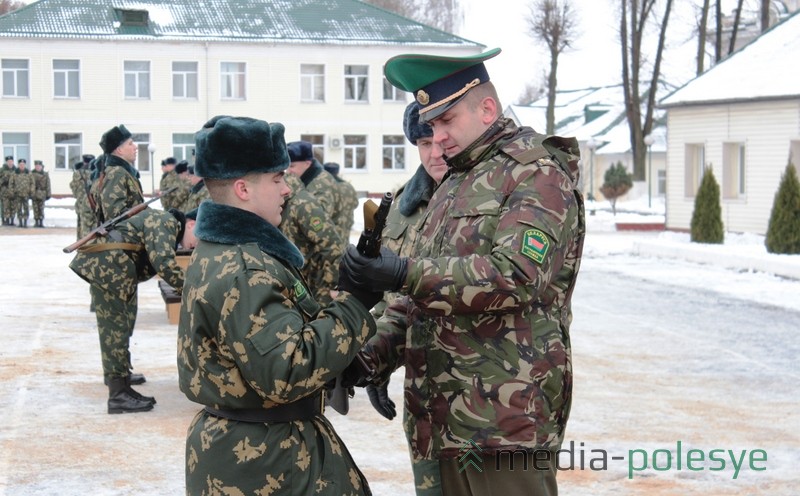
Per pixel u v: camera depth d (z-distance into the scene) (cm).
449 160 333
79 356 951
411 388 330
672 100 2670
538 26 5094
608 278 1670
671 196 2733
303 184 780
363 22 4597
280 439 311
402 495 534
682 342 1030
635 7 4669
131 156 872
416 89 328
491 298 297
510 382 312
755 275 1698
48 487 549
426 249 333
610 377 847
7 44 4197
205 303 304
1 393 786
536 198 309
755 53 2695
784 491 542
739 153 2541
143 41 4303
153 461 602
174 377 854
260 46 4412
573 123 6306
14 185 3067
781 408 733
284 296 309
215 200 322
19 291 1478
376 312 454
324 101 4506
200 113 4388
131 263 714
